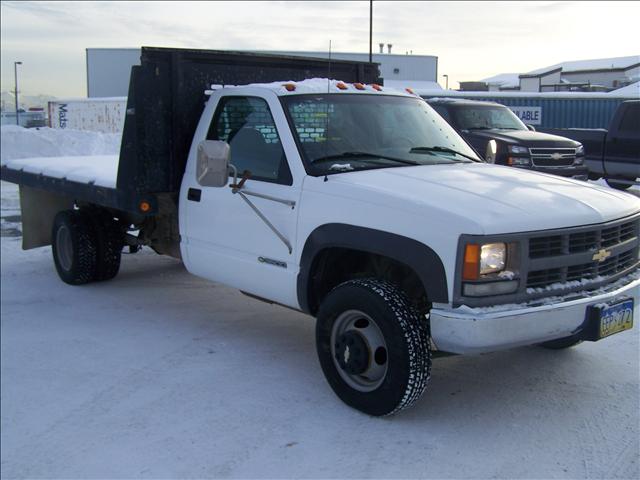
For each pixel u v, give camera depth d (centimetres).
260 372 511
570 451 387
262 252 504
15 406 474
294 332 600
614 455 381
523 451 388
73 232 736
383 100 557
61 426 444
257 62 634
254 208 499
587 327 407
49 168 757
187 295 725
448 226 385
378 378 427
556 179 489
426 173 471
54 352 567
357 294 419
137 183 573
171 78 577
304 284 467
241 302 696
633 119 1008
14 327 630
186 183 580
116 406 467
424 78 3672
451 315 381
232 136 543
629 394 459
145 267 855
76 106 3108
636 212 457
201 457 396
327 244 446
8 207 1370
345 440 405
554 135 1284
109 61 4406
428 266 391
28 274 824
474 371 503
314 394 470
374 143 513
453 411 439
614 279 438
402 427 418
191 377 507
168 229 662
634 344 549
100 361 546
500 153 1222
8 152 2014
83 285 766
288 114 500
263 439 411
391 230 410
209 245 559
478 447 394
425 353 403
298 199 471
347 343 432
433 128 563
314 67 682
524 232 388
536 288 398
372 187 433
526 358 526
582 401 450
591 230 414
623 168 1023
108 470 390
